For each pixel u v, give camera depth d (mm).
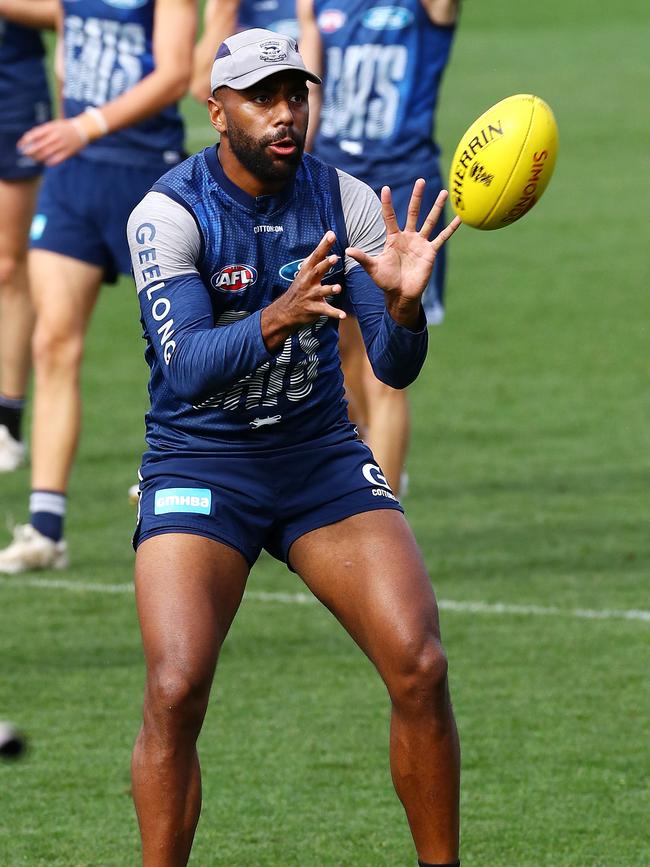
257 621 24594
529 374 42594
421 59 28922
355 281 15531
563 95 100000
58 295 27078
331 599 14945
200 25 114000
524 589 25766
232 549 14977
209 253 14961
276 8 38156
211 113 15195
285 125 14695
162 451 15445
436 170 29406
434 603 14625
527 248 61000
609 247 60500
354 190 15609
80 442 36500
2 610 25047
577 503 30953
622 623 24047
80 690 21547
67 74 28344
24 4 32719
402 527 15148
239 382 14719
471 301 52219
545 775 18531
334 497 15266
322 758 19172
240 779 18531
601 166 77625
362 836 17016
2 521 30625
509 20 142125
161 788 13906
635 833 17000
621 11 146500
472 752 19250
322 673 22219
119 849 16750
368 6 28719
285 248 15203
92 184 27125
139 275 14836
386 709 20812
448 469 33688
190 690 13812
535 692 21250
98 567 27438
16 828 17281
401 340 14758
